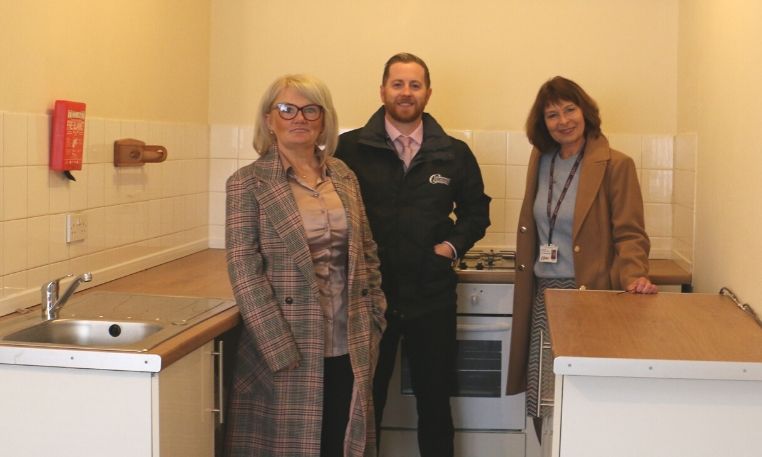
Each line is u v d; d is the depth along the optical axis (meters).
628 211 3.19
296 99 2.80
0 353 2.28
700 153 3.58
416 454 3.85
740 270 2.86
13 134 2.67
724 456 2.08
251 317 2.71
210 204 4.35
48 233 2.89
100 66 3.22
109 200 3.31
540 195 3.37
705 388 2.07
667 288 3.74
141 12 3.55
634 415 2.10
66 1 2.97
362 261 2.92
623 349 2.17
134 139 3.49
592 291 3.04
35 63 2.79
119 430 2.28
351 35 4.23
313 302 2.74
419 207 3.35
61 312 2.76
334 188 2.91
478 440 3.82
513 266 3.85
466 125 4.22
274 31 4.26
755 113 2.73
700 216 3.55
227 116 4.32
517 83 4.19
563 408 2.11
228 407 2.92
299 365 2.75
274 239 2.76
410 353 3.50
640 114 4.18
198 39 4.15
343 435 2.88
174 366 2.37
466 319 3.77
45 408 2.29
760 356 2.10
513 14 4.18
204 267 3.73
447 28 4.20
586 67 4.18
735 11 3.04
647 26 4.16
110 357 2.24
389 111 3.37
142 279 3.41
